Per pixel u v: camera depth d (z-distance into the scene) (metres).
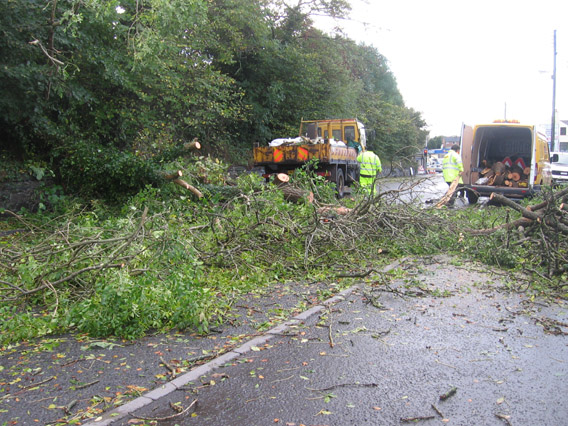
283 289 6.76
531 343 4.85
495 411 3.50
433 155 60.00
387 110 46.19
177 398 3.62
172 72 16.33
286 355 4.45
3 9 10.56
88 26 12.36
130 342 4.73
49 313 5.32
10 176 11.91
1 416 3.32
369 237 9.32
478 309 5.94
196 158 11.97
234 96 21.97
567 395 3.76
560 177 27.94
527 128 17.50
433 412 3.47
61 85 12.02
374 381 3.94
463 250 9.23
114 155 11.47
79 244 5.58
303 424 3.29
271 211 8.67
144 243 5.95
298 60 26.16
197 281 5.24
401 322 5.41
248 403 3.56
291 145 16.84
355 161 20.20
